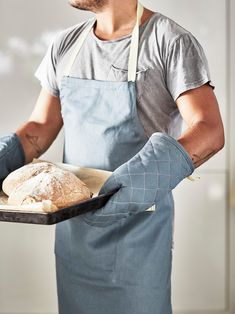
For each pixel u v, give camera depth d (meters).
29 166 1.45
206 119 1.37
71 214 1.15
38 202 1.24
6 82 2.42
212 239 2.49
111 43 1.49
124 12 1.49
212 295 2.52
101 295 1.54
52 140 1.68
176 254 2.50
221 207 2.47
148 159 1.25
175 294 2.51
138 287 1.48
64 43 1.61
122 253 1.48
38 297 2.51
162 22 1.46
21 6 2.38
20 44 2.40
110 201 1.23
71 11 2.38
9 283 2.50
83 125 1.52
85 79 1.52
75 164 1.54
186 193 2.46
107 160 1.49
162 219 1.50
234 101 2.43
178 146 1.28
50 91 1.66
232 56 2.41
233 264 2.50
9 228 2.46
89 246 1.53
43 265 2.49
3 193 1.46
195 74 1.40
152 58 1.44
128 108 1.45
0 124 2.44
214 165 2.46
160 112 1.47
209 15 2.39
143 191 1.22
